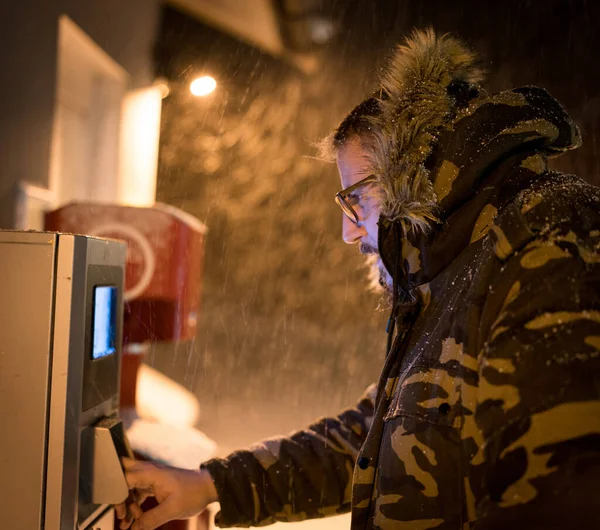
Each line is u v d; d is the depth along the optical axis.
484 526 0.67
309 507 1.36
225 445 3.87
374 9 7.51
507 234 0.79
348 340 7.31
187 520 1.57
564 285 0.70
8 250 1.06
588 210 0.77
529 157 0.94
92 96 3.72
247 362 6.28
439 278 0.97
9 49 2.43
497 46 7.57
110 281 1.24
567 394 0.65
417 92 0.98
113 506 1.26
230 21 6.38
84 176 3.67
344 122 1.17
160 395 2.92
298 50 7.09
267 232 8.34
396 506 0.89
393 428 0.92
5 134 2.41
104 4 3.48
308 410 4.85
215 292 8.24
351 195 1.13
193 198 8.04
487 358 0.72
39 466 1.05
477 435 0.79
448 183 0.93
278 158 8.09
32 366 1.05
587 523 0.61
